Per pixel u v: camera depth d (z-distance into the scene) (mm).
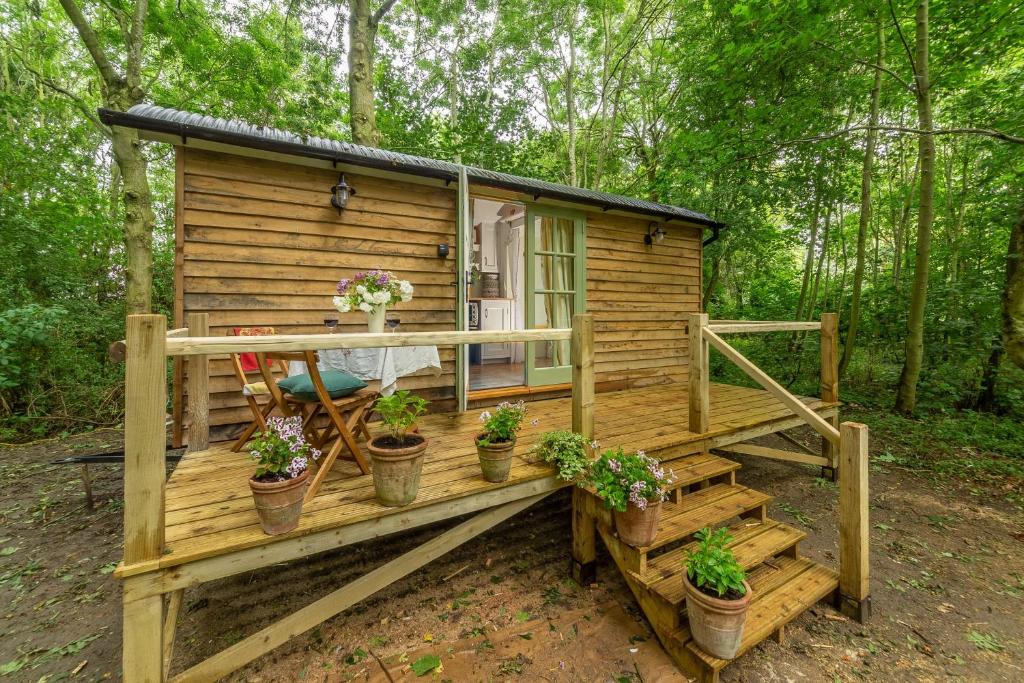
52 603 2242
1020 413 5121
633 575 1960
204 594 2281
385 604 2182
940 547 2738
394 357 2807
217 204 2879
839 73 6133
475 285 5539
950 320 5785
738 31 6363
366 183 3395
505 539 2844
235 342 1401
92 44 4914
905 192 7367
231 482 2096
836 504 3410
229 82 7605
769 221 7930
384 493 1787
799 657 1832
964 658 1834
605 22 9562
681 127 8180
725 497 2498
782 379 7266
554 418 3494
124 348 1291
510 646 1886
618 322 4844
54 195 7113
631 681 1688
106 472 4141
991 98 5242
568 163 11195
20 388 5371
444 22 9617
